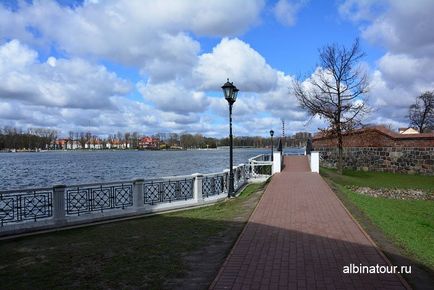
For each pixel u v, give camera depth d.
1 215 10.80
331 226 10.30
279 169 26.45
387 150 38.62
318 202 14.15
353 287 6.05
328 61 43.06
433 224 15.20
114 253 8.40
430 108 78.44
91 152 161.62
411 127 81.75
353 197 17.97
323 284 6.16
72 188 11.99
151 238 9.72
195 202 15.77
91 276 6.94
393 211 17.14
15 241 9.84
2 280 6.83
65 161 82.12
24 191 10.98
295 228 10.09
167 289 6.22
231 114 17.67
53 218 11.39
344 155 40.19
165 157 106.62
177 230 10.60
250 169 25.78
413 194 26.28
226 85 17.34
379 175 36.34
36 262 7.88
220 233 10.02
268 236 9.27
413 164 37.44
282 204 13.80
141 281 6.61
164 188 14.84
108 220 12.55
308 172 25.73
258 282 6.26
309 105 34.94
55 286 6.50
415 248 9.32
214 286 6.13
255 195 16.70
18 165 67.12
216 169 54.97
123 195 13.41
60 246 9.20
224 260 7.61
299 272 6.72
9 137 130.50
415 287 6.30
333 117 33.59
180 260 7.73
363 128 37.06
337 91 34.12
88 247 9.00
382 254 7.79
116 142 176.25
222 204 15.61
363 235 9.34
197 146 161.75
